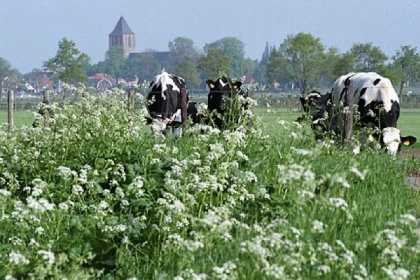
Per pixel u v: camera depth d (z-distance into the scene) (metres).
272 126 41.12
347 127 45.88
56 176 31.77
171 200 24.95
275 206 26.53
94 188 29.39
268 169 30.92
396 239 18.69
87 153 34.66
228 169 28.70
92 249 22.95
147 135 38.72
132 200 27.33
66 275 19.31
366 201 27.41
